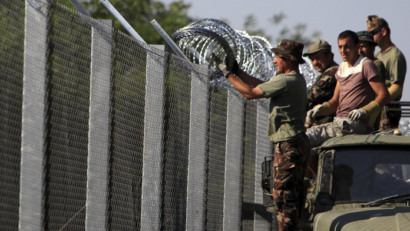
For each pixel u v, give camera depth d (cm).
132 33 2031
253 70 2497
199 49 2523
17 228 1313
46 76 1424
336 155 1992
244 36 2491
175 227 2116
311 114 2386
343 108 2366
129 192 1822
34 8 1388
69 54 1524
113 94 1734
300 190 2020
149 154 1945
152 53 1977
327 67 2823
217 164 2511
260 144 3033
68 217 1512
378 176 1944
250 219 2864
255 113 2978
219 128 2548
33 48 1377
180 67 2184
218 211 2508
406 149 1962
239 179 2736
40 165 1393
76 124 1548
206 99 2383
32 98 1368
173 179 2116
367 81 2325
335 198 1947
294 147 1975
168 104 2092
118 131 1761
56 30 1473
